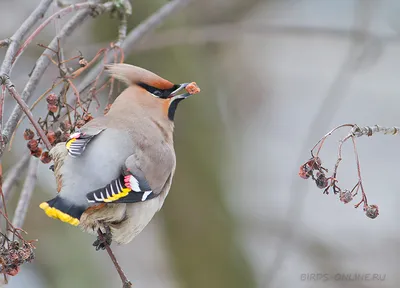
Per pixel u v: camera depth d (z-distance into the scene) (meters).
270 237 14.81
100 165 7.21
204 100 13.77
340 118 17.20
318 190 16.02
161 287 14.97
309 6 16.44
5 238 7.26
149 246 15.27
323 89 17.92
